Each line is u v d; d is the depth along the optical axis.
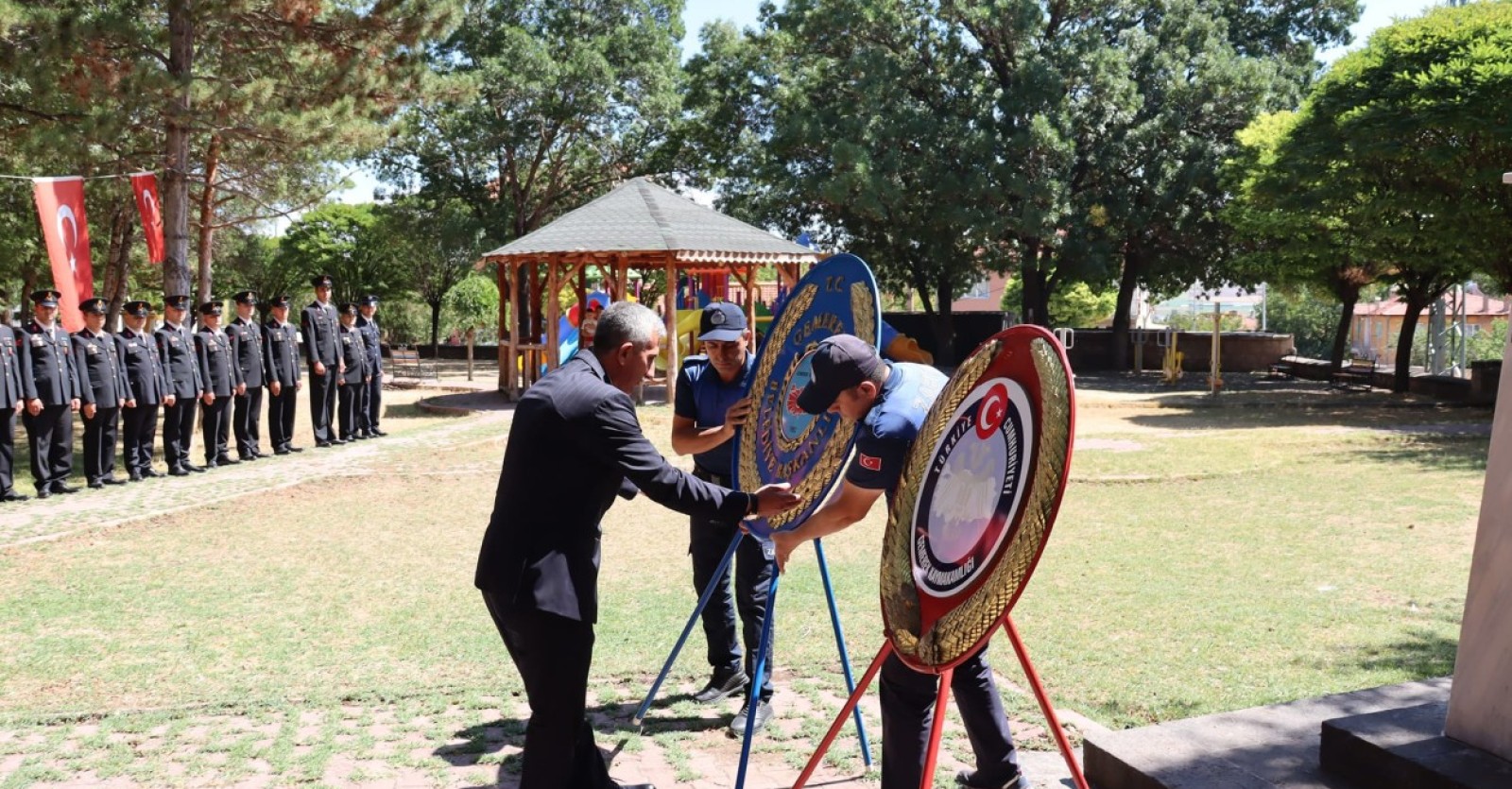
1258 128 28.81
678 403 5.61
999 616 2.92
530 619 3.80
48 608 7.56
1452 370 31.50
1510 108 18.52
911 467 3.61
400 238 44.62
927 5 35.72
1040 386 2.99
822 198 34.69
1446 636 6.59
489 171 41.94
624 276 21.84
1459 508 10.70
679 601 7.73
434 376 34.97
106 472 13.30
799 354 4.61
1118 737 4.27
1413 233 20.98
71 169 18.31
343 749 4.88
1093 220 34.88
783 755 4.85
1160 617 7.12
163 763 4.74
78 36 14.47
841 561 8.96
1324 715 4.37
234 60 17.55
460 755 4.82
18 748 4.93
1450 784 3.36
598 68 37.78
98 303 13.27
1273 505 11.25
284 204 23.64
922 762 3.80
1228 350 38.91
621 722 5.27
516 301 23.73
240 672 6.16
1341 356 30.75
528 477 3.84
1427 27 20.34
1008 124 34.47
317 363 16.53
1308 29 39.19
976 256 36.91
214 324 14.87
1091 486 12.73
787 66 38.66
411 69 17.69
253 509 11.48
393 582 8.34
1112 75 33.84
